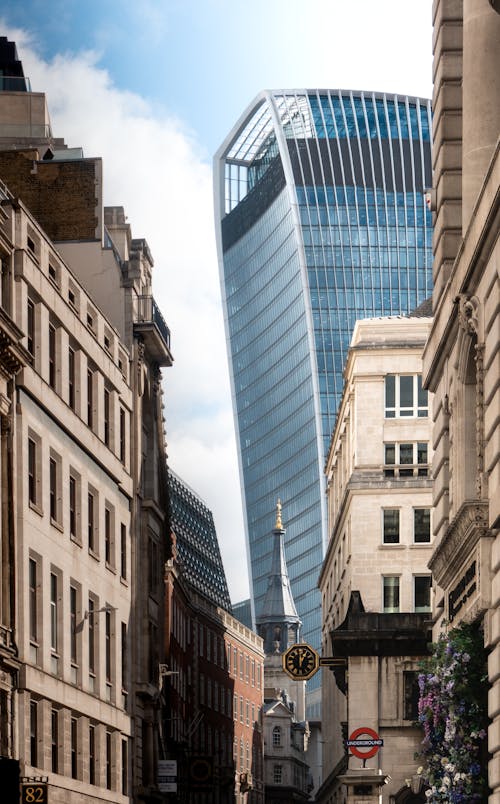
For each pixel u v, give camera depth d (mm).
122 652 69188
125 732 68188
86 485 62438
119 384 70125
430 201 61781
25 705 51188
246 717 164500
